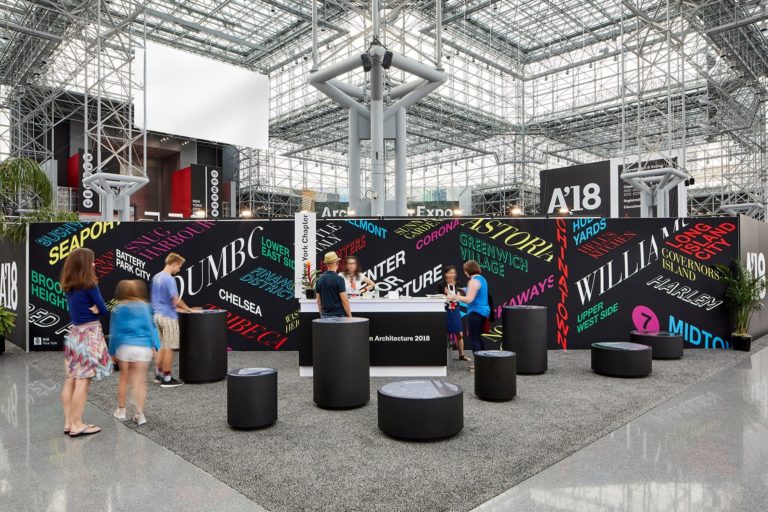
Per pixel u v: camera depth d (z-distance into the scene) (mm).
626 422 4848
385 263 9250
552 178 20875
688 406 5379
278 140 37312
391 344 6984
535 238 9109
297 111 31938
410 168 45375
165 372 6402
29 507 3213
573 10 25344
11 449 4195
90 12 18719
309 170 42469
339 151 42688
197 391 6117
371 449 4172
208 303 9172
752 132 28500
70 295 4539
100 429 4676
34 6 19672
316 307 7016
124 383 4965
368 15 17172
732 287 8750
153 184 33375
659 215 16594
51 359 8164
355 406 5438
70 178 27281
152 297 6500
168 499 3305
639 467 3795
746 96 26969
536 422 4852
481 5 23703
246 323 9164
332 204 31172
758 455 4016
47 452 4129
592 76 30844
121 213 17188
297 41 28391
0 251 10289
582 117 30828
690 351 8664
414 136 38406
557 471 3732
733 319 9008
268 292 9180
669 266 9102
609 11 25188
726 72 23859
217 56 29453
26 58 23688
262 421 4680
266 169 37219
